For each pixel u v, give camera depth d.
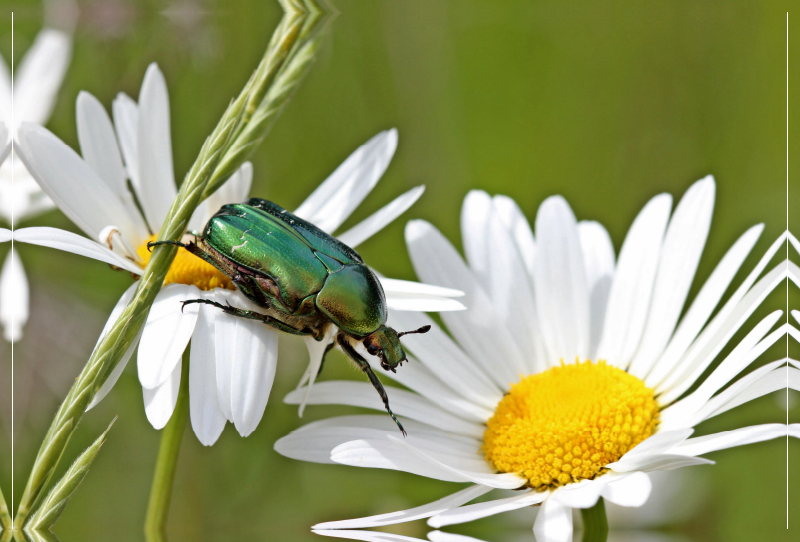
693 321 0.23
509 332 0.24
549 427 0.23
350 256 0.23
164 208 0.23
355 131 0.28
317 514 0.26
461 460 0.23
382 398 0.23
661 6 0.30
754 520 0.25
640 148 0.30
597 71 0.30
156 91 0.23
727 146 0.29
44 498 0.21
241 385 0.22
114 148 0.23
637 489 0.22
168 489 0.22
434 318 0.26
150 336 0.22
